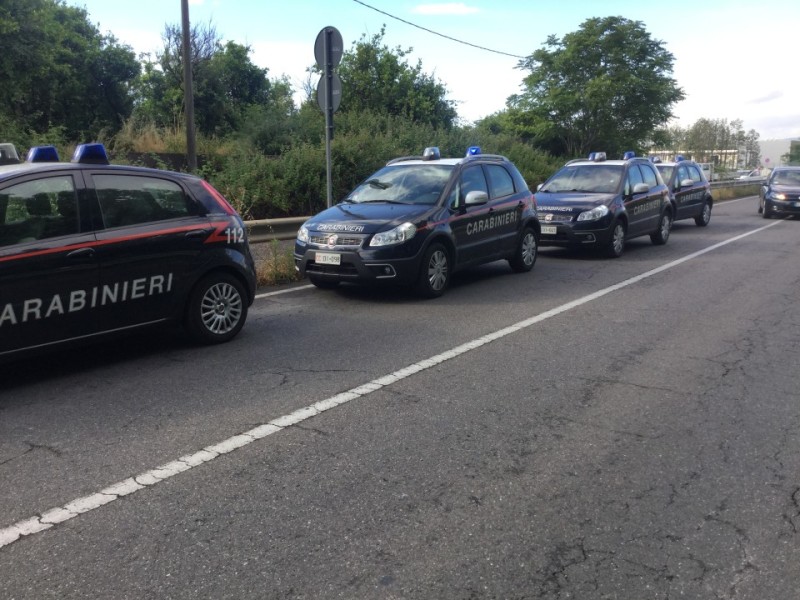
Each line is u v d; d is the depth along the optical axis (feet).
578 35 112.16
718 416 14.90
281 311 25.38
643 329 22.50
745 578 9.22
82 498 11.35
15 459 12.84
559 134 116.16
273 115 67.41
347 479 12.01
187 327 20.04
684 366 18.47
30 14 60.39
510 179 33.45
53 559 9.64
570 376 17.63
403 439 13.71
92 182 17.83
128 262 18.08
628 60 112.88
